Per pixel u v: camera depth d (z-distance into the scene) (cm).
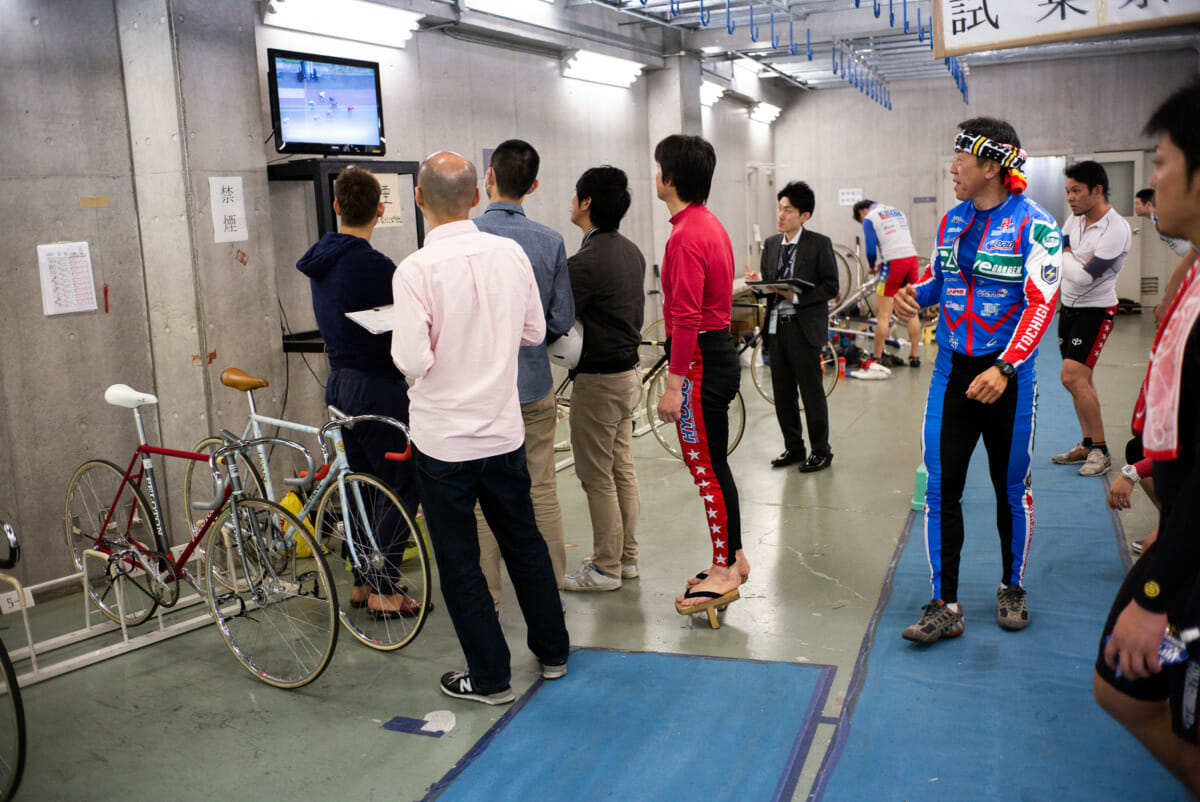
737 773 238
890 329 998
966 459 301
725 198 1148
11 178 370
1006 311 285
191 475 402
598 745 254
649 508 475
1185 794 219
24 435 379
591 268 329
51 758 261
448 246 258
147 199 410
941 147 1280
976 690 272
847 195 1340
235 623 351
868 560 387
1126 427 590
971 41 317
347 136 468
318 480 355
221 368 420
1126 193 1185
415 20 557
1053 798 221
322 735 268
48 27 377
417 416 265
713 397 315
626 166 886
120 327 411
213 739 268
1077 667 282
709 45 884
